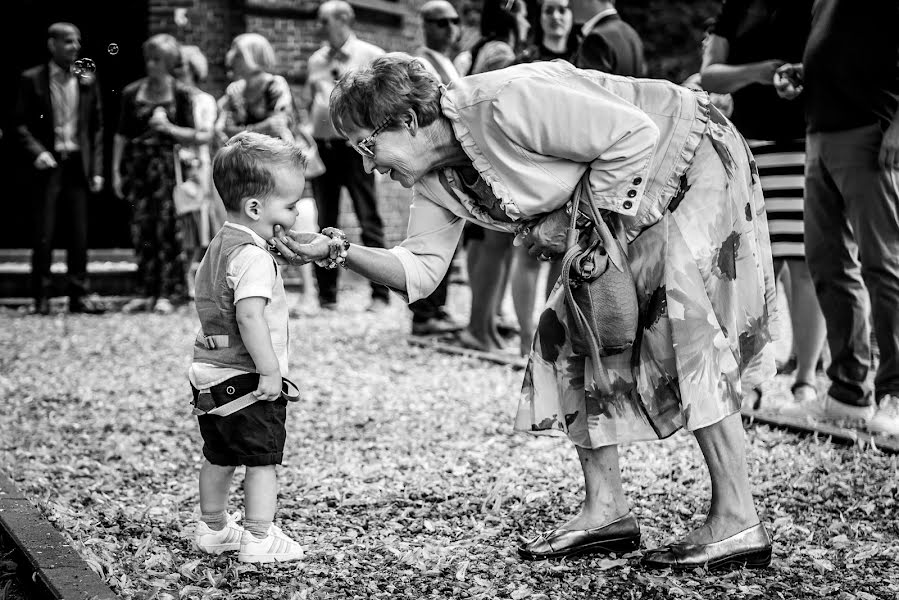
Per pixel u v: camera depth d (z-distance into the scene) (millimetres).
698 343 3447
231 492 4621
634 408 3648
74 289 11281
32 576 3414
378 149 3346
